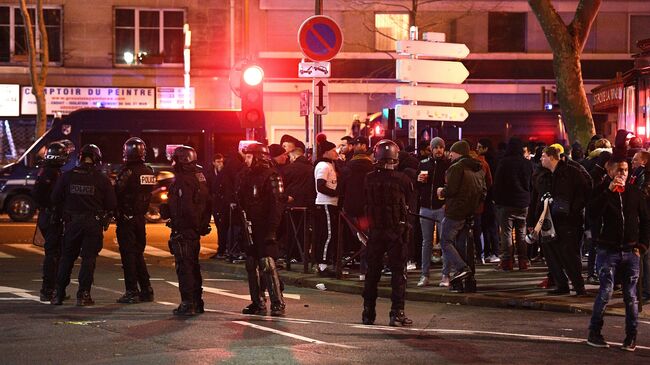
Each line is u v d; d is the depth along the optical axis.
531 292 20.83
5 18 55.84
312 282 22.94
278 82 56.78
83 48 56.28
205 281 23.84
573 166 20.12
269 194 18.05
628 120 31.14
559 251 20.25
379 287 21.77
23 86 56.00
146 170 19.59
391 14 57.12
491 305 20.06
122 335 15.67
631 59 57.94
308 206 24.78
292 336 15.71
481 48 57.47
